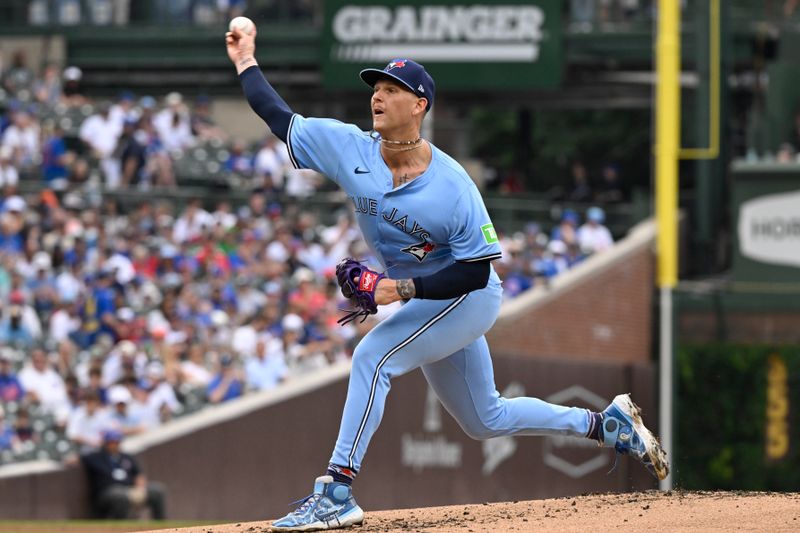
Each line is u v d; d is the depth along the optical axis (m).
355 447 21.03
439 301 20.91
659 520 20.47
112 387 50.16
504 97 90.88
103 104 75.88
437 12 84.44
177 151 73.31
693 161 95.69
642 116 123.94
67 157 68.25
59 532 38.12
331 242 65.25
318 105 91.62
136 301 56.84
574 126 126.19
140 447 48.53
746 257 75.06
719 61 76.31
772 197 74.50
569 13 85.88
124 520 46.44
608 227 80.62
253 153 77.25
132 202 66.88
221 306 58.19
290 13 88.81
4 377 49.62
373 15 85.25
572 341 69.12
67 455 48.09
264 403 52.72
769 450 74.06
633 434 22.91
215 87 90.25
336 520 21.03
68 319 55.06
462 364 21.70
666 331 66.81
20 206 59.22
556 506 23.47
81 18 90.31
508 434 22.69
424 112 20.23
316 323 58.47
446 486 59.91
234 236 63.12
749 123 85.00
